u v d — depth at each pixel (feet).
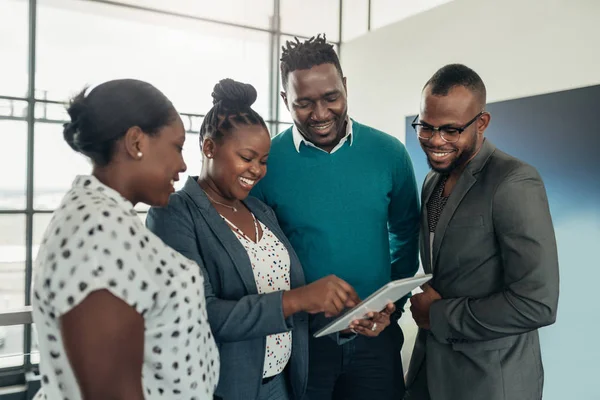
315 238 5.78
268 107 27.30
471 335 4.70
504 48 16.58
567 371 14.15
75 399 2.74
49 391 2.78
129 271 2.68
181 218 4.49
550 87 15.08
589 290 13.69
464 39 18.22
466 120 4.65
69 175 22.04
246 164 4.62
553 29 14.99
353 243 5.77
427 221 5.43
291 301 4.23
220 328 4.25
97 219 2.68
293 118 5.59
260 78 27.22
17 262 21.67
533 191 4.48
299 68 5.30
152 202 3.27
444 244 4.96
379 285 5.90
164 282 2.92
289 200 5.84
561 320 14.37
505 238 4.53
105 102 2.97
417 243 6.50
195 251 4.46
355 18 25.76
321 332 4.34
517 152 15.92
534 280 4.37
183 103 26.25
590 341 13.65
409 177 6.16
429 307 5.03
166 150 3.18
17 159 21.61
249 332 4.24
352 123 6.03
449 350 5.03
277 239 5.10
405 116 21.35
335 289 4.16
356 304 4.30
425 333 5.65
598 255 13.52
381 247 5.92
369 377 5.83
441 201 5.28
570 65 14.49
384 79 22.45
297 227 5.84
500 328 4.54
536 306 4.36
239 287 4.56
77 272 2.55
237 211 4.93
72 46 23.47
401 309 6.27
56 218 2.83
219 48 26.58
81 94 3.06
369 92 23.48
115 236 2.70
